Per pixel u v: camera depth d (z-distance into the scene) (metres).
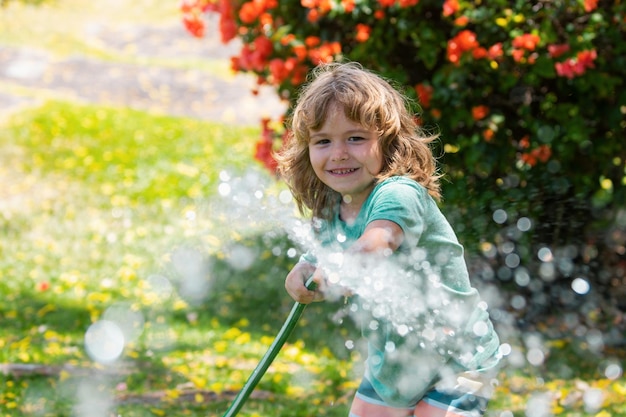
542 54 5.64
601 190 6.15
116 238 8.65
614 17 5.69
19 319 6.52
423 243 3.08
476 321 3.17
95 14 19.06
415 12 5.86
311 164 3.21
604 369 5.48
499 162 5.95
